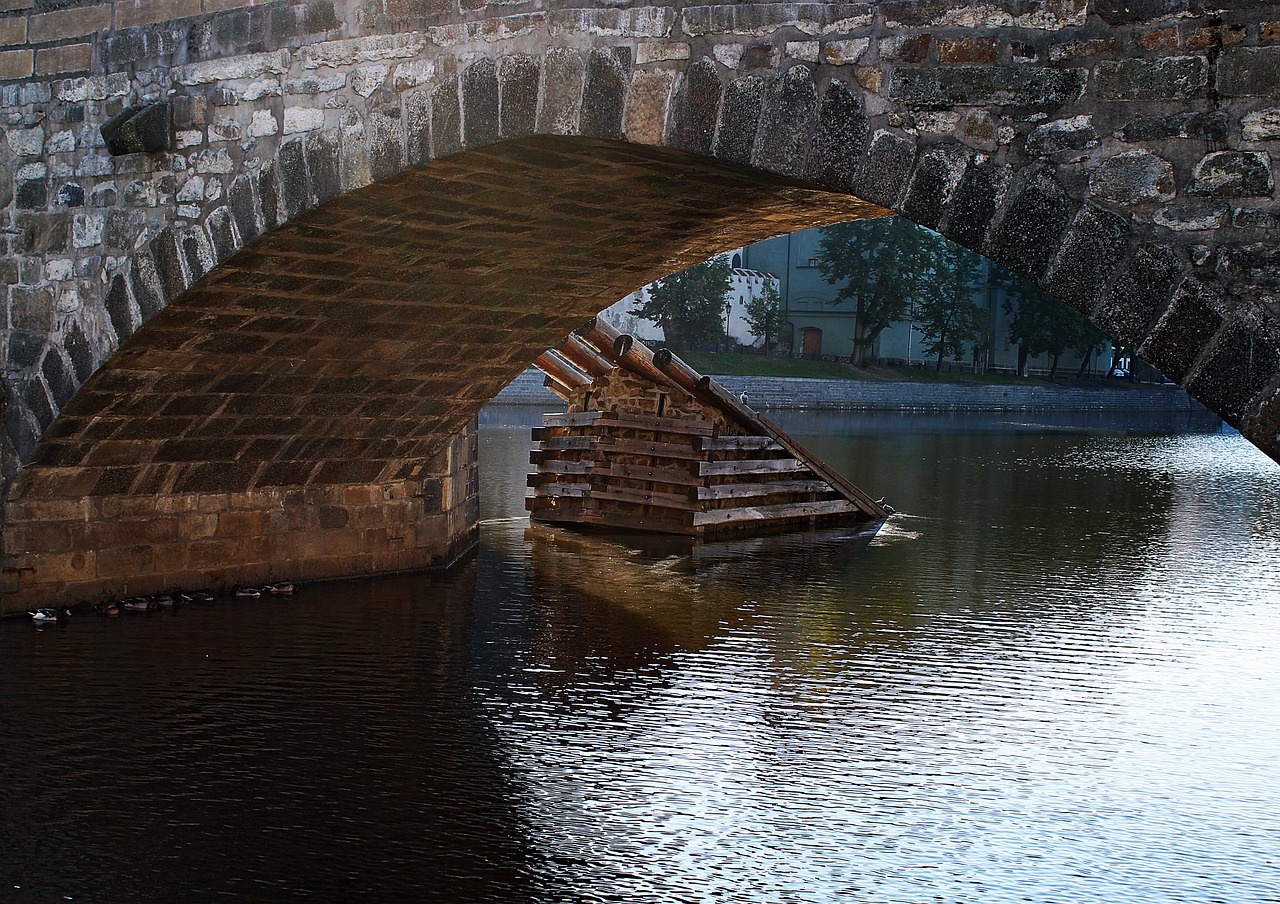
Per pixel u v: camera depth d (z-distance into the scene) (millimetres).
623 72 8508
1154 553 19328
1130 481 30562
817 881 7812
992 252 7246
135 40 11469
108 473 13219
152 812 8641
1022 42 7113
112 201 11773
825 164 7770
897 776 9508
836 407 63125
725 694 11414
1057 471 32688
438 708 10820
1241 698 11555
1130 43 6820
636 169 9758
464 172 9891
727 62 8125
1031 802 9078
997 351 83562
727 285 65000
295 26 10320
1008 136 7168
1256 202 6531
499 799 8961
